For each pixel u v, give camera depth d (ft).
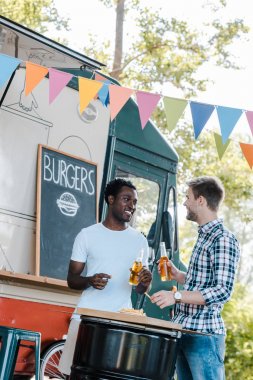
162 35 58.59
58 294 22.90
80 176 24.04
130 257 18.01
